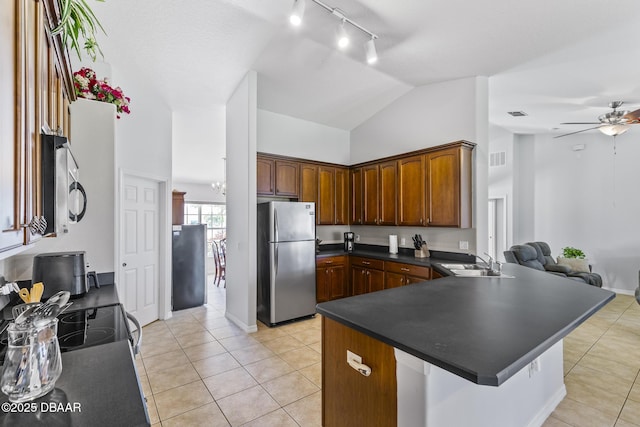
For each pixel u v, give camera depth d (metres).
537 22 2.62
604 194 5.72
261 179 4.32
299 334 3.59
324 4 2.53
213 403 2.26
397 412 1.37
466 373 1.00
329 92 4.32
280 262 3.87
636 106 4.31
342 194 5.20
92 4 2.44
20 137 0.85
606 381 2.60
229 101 4.21
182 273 4.66
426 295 1.97
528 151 6.46
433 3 2.48
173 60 3.27
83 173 2.47
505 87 3.92
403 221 4.30
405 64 3.62
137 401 0.88
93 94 2.58
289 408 2.20
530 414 1.96
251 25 2.87
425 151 4.02
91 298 2.09
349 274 4.81
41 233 1.07
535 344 1.20
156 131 4.00
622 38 2.75
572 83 3.68
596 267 5.78
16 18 0.83
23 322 0.92
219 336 3.53
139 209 3.78
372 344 1.50
